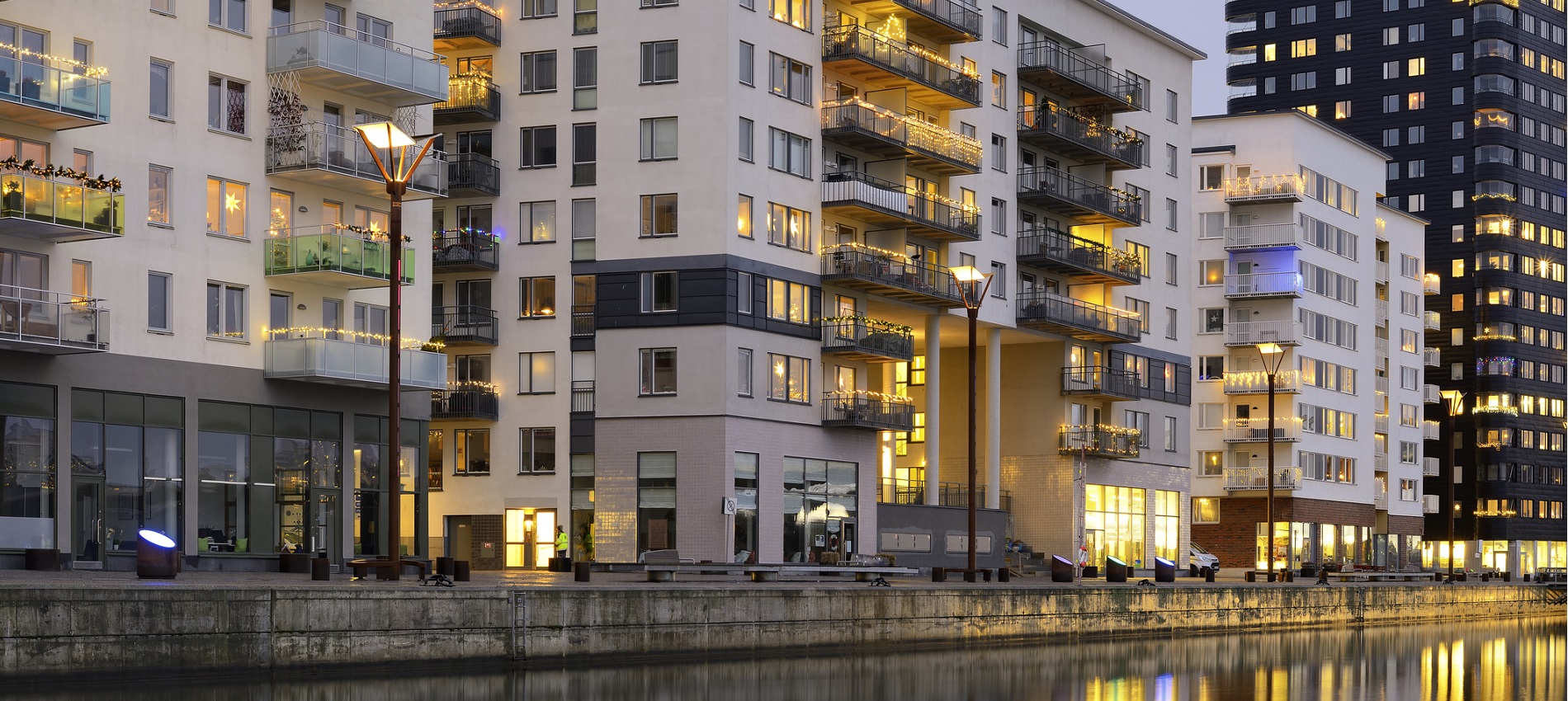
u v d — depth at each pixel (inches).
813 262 2652.6
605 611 1439.5
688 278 2503.7
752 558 2431.1
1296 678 1555.1
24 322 1667.1
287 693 1163.3
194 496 1873.8
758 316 2541.8
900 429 2790.4
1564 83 5866.1
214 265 1918.1
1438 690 1465.3
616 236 2556.6
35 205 1672.0
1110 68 3297.2
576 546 2576.3
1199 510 4195.4
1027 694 1338.6
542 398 2603.3
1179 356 3484.3
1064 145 3100.4
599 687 1280.8
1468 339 5654.5
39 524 1717.5
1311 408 4210.1
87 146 1790.1
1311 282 4207.7
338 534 2044.8
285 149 1979.6
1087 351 3213.6
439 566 1780.3
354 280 2021.4
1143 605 2064.5
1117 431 3211.1
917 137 2733.8
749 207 2541.8
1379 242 4670.3
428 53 2202.3
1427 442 5644.7
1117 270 3193.9
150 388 1836.9
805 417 2625.5
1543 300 5782.5
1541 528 5743.1
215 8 1943.9
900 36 2770.7
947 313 2893.7
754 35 2561.5
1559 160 5846.5
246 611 1206.3
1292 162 4126.5
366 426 2098.9
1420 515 4817.9
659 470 2503.7
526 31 2628.0
